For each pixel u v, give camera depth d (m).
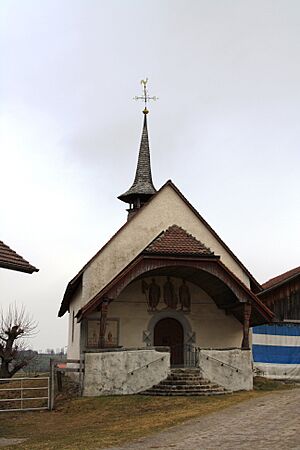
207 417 15.78
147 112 35.88
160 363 22.22
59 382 24.42
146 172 34.12
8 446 13.55
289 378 29.45
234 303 25.83
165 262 23.73
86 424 16.86
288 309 30.42
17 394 24.62
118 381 21.88
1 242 18.44
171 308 27.41
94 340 25.86
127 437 13.59
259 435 12.48
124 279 23.23
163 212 27.78
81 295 26.17
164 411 17.94
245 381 23.05
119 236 26.89
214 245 28.02
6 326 43.31
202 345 27.34
